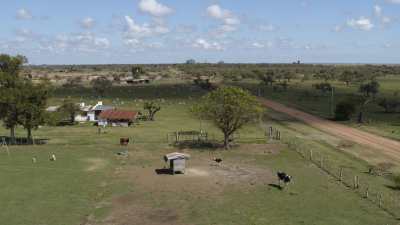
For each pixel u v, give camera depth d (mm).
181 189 45906
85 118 102438
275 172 53312
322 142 74875
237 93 67750
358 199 42438
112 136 79438
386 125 96062
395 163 59969
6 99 68125
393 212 38656
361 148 69812
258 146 69438
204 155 63188
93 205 40562
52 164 56219
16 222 35781
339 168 55469
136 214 38438
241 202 41594
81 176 50500
